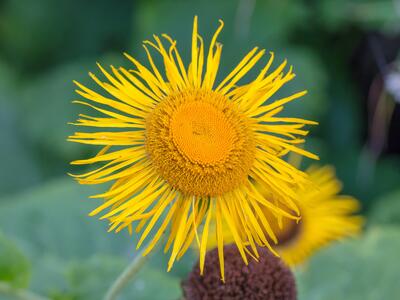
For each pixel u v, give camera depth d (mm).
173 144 334
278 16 653
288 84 639
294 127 340
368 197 665
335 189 468
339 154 682
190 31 663
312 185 336
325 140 688
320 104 638
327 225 455
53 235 504
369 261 481
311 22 669
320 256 483
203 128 337
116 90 336
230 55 649
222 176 333
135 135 337
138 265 340
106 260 454
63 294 449
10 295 419
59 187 524
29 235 502
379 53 680
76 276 449
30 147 668
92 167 640
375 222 589
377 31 676
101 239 505
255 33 651
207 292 368
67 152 651
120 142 335
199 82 344
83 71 685
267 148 341
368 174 672
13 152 666
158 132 336
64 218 509
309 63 643
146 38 667
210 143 335
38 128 669
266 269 370
